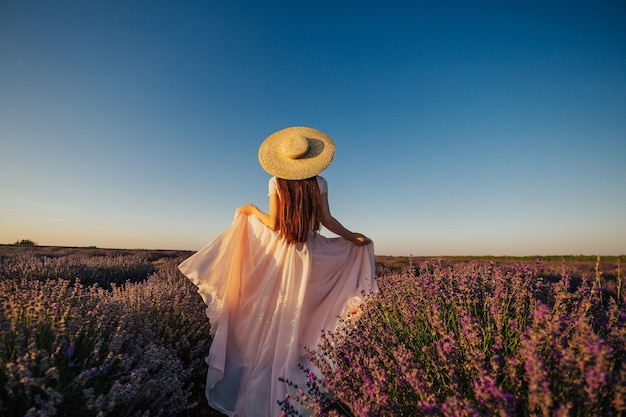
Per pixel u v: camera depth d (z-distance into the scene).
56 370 1.53
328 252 3.04
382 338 2.20
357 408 1.55
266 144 3.02
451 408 1.27
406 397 1.69
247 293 2.89
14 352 1.66
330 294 2.99
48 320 2.06
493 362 1.47
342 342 2.33
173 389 2.08
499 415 1.25
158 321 3.04
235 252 2.99
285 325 2.67
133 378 1.81
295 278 2.80
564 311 1.88
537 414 1.21
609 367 1.45
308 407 1.94
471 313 2.28
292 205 2.81
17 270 6.04
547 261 9.41
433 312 2.11
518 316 1.99
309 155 2.94
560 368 1.27
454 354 1.66
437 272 2.76
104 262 9.02
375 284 3.00
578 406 1.20
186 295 3.99
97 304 2.49
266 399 2.50
